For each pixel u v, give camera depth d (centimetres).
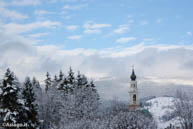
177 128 7556
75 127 5394
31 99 4962
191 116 6900
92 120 5806
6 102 4144
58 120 6900
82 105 6347
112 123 5034
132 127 4947
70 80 7006
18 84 4353
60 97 6706
